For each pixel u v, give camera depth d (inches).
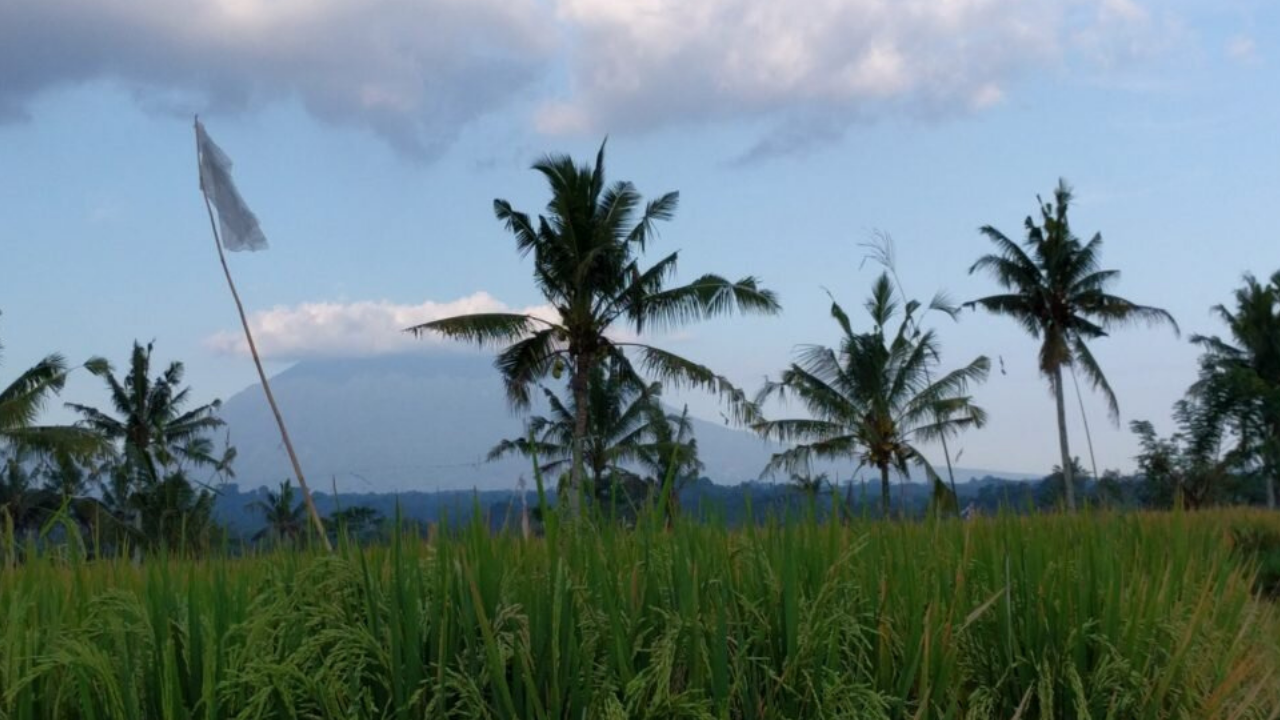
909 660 124.4
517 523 139.6
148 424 1708.9
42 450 1127.0
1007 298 1716.3
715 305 1199.6
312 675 110.7
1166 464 1127.6
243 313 157.5
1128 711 132.4
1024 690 134.6
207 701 104.1
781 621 125.0
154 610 116.6
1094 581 143.6
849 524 161.0
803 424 1382.9
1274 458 1475.1
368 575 116.5
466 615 113.3
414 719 109.7
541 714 107.5
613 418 1282.0
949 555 155.6
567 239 1190.9
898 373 1364.4
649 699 113.3
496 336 1218.0
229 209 177.9
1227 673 140.3
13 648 109.7
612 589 121.7
